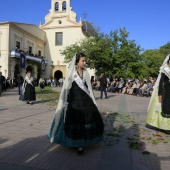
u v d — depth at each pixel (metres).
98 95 18.75
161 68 5.29
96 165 3.44
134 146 4.29
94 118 3.89
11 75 31.31
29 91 10.91
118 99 15.19
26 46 35.19
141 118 7.51
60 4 40.28
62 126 3.92
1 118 6.93
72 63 4.03
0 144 4.35
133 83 21.55
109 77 30.27
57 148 4.14
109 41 29.45
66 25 39.69
